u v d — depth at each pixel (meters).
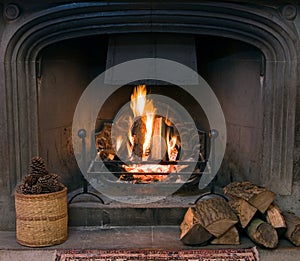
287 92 2.16
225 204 2.15
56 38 2.18
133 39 2.26
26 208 2.01
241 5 2.07
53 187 2.06
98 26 2.15
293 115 2.17
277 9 2.10
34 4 2.07
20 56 2.14
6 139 2.16
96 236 2.16
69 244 2.07
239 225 2.11
